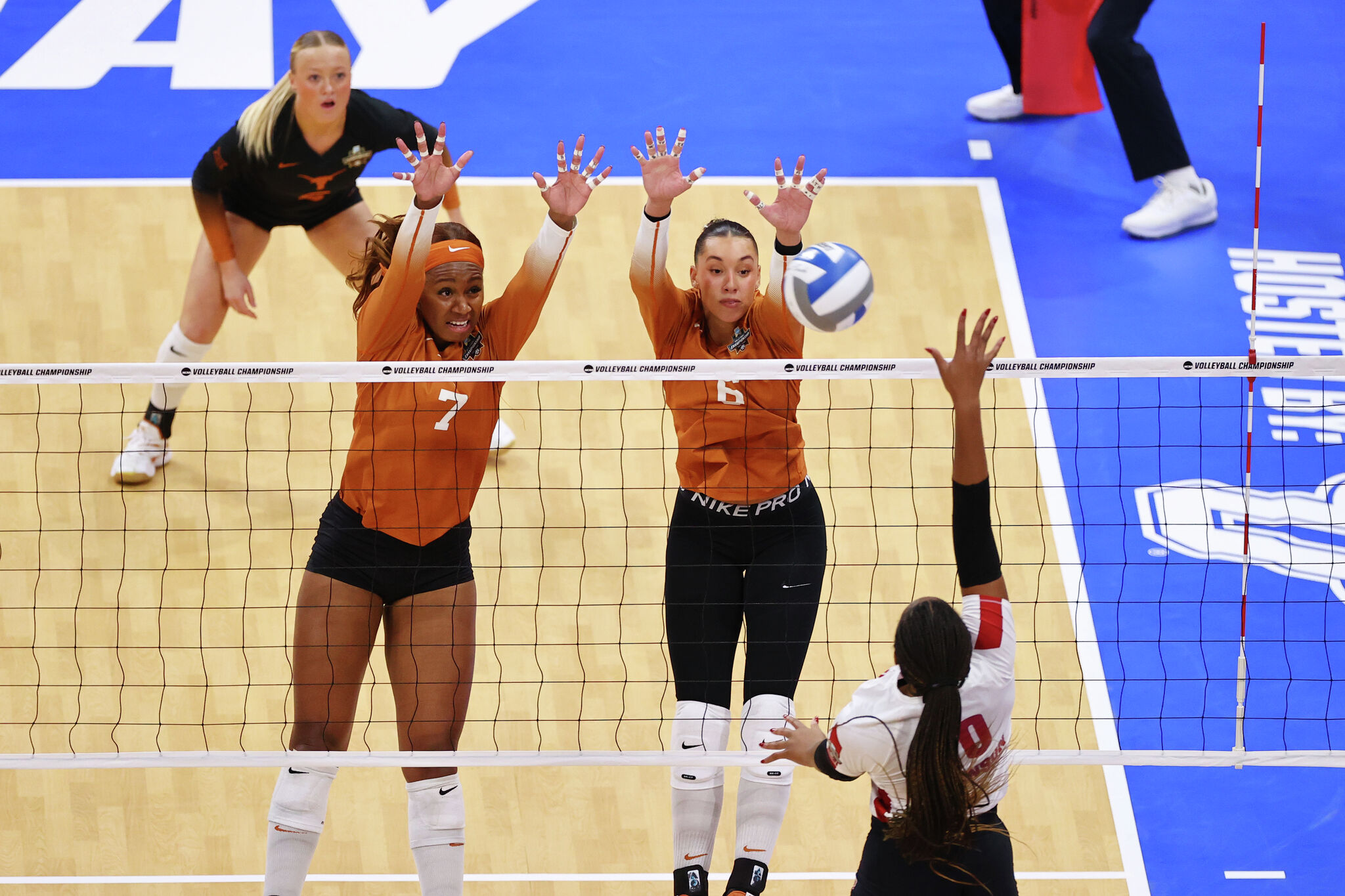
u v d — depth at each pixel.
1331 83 38.22
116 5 39.19
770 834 18.66
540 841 22.77
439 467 18.47
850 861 22.59
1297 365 17.59
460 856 18.66
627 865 22.52
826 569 26.61
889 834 14.57
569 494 28.08
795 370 17.70
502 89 37.31
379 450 18.44
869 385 30.22
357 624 18.48
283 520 27.70
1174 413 29.94
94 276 32.03
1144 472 28.73
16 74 37.00
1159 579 26.83
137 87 36.84
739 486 19.47
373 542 18.44
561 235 18.56
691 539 19.78
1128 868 22.59
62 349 30.28
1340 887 22.36
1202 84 38.03
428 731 18.53
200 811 23.00
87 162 34.75
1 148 34.97
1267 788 23.80
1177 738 24.33
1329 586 26.72
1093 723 24.50
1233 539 27.48
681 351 19.59
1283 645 25.78
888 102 37.56
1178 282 32.81
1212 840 23.03
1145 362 17.70
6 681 24.47
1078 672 25.27
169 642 25.30
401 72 37.62
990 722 14.48
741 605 19.78
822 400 29.88
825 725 23.84
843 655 25.20
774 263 19.34
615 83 37.75
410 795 18.84
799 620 19.11
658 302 19.38
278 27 38.81
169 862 22.25
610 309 31.59
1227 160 35.88
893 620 25.78
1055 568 26.97
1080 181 35.56
